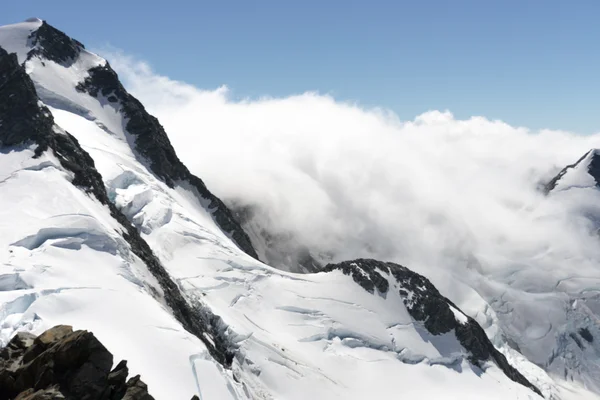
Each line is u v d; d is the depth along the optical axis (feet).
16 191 336.49
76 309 257.34
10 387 180.14
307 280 562.25
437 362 536.83
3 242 286.87
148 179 577.84
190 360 260.21
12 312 239.50
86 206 349.20
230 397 259.80
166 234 522.88
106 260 313.94
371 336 526.57
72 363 185.37
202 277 497.87
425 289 602.85
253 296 508.53
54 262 286.05
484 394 516.32
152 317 278.26
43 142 386.32
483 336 612.29
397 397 472.03
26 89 411.54
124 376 193.47
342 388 454.81
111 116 652.48
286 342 476.54
